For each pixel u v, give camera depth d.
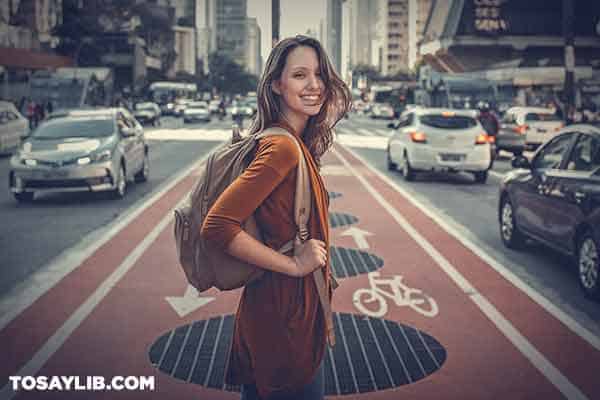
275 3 32.12
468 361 5.19
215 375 4.89
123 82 121.25
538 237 8.54
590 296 6.98
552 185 8.10
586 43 122.94
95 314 6.32
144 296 6.91
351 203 13.55
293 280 2.37
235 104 65.62
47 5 92.44
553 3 122.69
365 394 4.59
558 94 52.31
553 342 5.63
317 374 2.46
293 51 2.40
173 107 82.12
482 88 54.09
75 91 54.06
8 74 58.31
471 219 11.86
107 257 8.69
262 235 2.33
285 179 2.30
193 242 2.42
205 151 27.17
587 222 7.11
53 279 7.60
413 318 6.24
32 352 5.34
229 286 2.33
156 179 17.64
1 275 7.79
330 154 26.09
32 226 10.97
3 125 25.45
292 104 2.40
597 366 5.11
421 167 17.27
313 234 2.37
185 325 6.00
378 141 35.06
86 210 12.65
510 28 122.69
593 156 7.68
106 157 13.70
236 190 2.22
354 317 6.25
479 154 17.20
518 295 7.06
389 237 10.11
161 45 151.12
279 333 2.37
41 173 13.34
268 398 2.40
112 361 5.16
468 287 7.34
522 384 4.77
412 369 5.02
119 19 121.38
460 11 122.12
